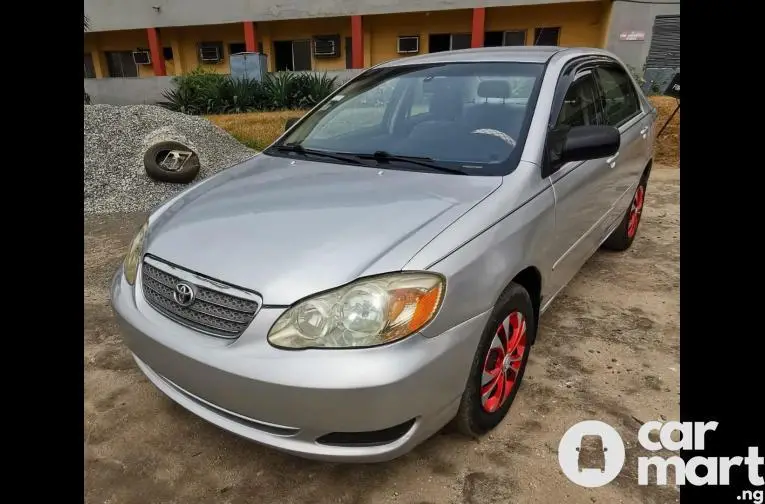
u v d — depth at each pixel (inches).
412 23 609.9
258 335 70.3
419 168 98.4
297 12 600.7
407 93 118.5
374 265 70.8
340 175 99.0
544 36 579.2
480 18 553.0
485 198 84.7
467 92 112.1
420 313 69.2
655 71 489.4
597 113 128.4
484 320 77.8
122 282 91.0
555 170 99.1
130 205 236.5
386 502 78.4
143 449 89.7
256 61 567.5
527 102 104.6
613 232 159.5
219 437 92.4
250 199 92.0
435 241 74.1
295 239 77.3
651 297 141.3
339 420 67.6
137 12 650.2
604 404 99.0
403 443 72.4
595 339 121.0
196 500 79.6
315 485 81.7
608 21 534.3
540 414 96.1
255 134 395.5
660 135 337.7
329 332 68.0
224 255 77.4
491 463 85.0
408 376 67.3
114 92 636.1
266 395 68.4
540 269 94.7
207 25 672.4
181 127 304.2
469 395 80.7
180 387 78.7
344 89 133.6
